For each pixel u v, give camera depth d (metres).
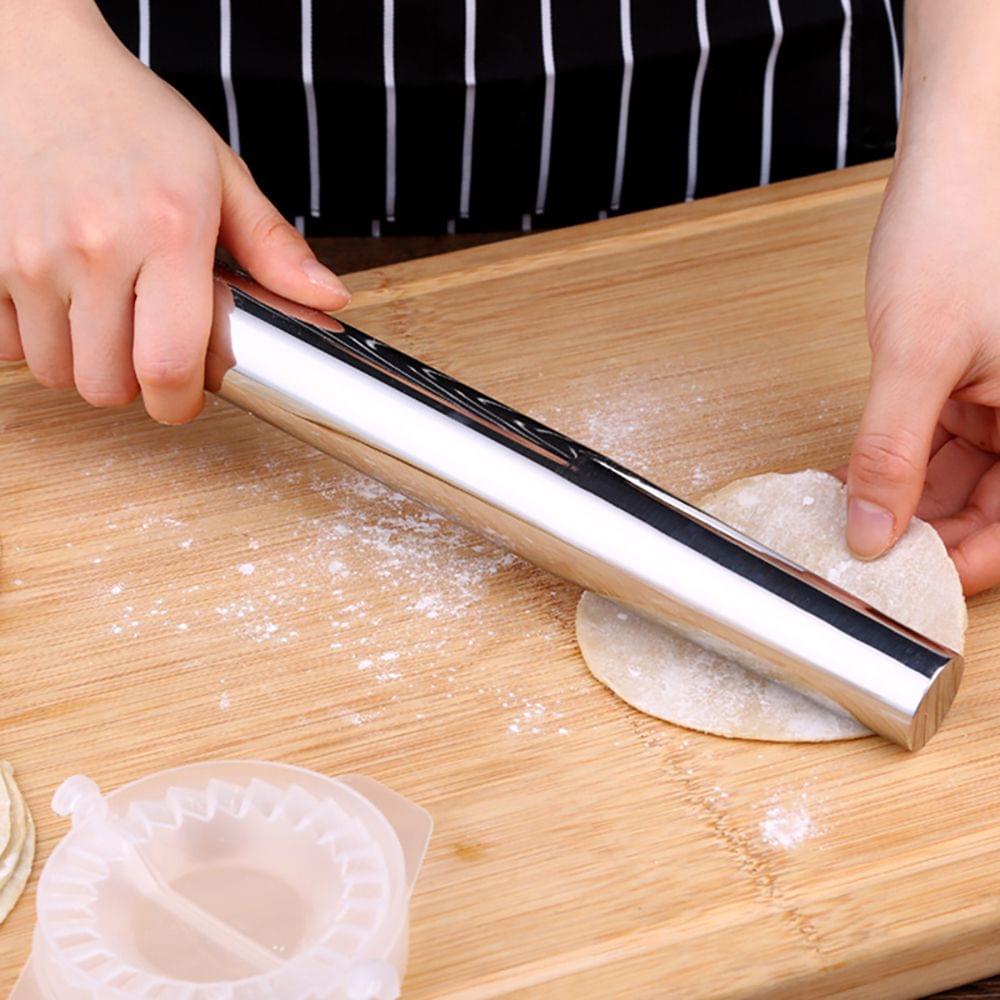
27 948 0.57
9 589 0.74
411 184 1.09
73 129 0.76
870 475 0.67
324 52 1.02
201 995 0.46
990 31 0.74
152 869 0.51
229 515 0.78
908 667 0.61
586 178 1.09
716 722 0.65
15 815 0.61
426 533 0.76
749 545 0.65
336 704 0.67
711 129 1.08
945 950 0.58
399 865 0.52
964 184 0.71
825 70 1.06
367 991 0.45
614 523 0.66
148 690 0.68
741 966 0.56
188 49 1.01
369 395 0.71
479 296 0.93
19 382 0.88
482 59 1.02
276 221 0.78
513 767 0.64
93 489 0.80
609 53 1.03
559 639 0.70
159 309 0.72
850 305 0.91
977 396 0.71
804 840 0.60
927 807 0.61
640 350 0.88
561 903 0.58
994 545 0.69
